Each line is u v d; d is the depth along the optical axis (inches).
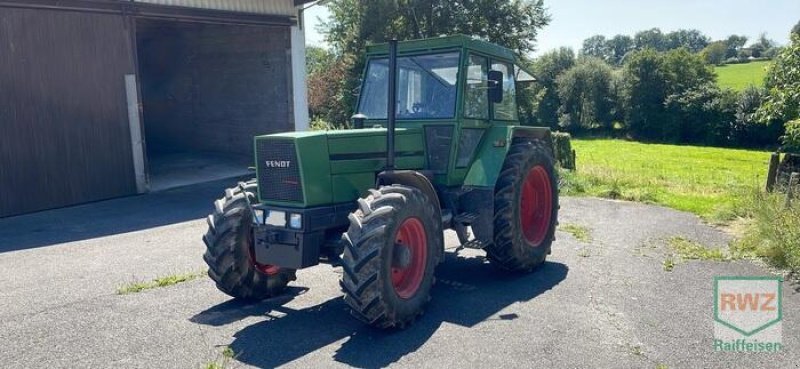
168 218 351.3
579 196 438.6
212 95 636.1
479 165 224.5
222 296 208.7
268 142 180.2
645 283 222.8
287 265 177.2
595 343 167.6
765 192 354.9
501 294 210.8
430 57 222.4
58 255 267.7
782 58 381.1
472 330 177.2
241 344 166.9
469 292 213.2
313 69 1244.5
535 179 251.0
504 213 221.8
